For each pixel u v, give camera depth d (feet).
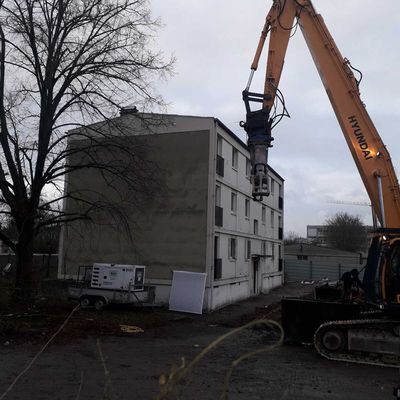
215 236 83.25
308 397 26.53
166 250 81.00
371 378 31.73
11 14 55.42
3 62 56.65
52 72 57.16
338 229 262.06
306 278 166.50
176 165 81.97
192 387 27.61
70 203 86.89
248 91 42.29
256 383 29.45
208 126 81.15
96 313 62.69
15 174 56.44
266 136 39.81
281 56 43.01
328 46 41.75
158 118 68.59
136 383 28.35
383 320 37.63
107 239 84.94
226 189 89.30
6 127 56.34
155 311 73.56
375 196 39.17
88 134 63.00
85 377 29.45
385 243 37.81
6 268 101.55
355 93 40.70
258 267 114.42
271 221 132.05
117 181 83.92
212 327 58.34
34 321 50.96
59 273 87.81
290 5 43.45
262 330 54.85
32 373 30.07
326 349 38.52
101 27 57.67
